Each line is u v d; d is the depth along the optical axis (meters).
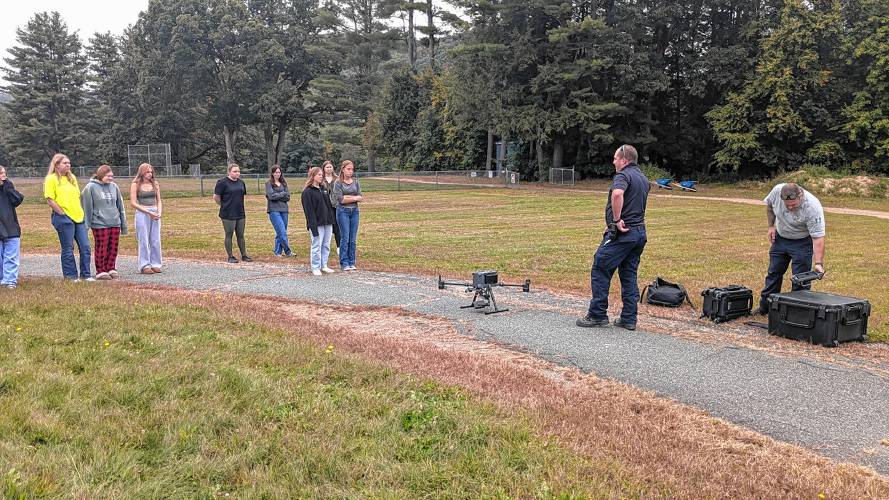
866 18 41.34
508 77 45.09
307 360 5.34
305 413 4.18
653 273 11.13
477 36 45.66
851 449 4.07
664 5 44.72
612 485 3.33
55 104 72.31
